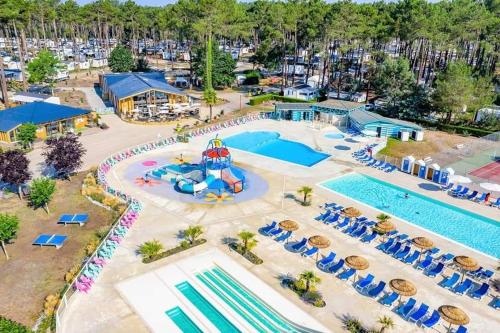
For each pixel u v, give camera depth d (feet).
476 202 142.61
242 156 184.34
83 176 156.97
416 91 247.50
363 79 346.13
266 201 138.10
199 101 292.20
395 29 278.46
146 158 178.81
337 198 142.41
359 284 91.66
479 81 235.20
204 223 121.39
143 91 247.29
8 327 62.08
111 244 105.40
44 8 496.64
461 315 77.20
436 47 299.58
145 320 80.59
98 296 87.35
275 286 92.17
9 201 135.03
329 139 213.46
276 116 250.98
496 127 219.00
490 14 307.58
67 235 113.70
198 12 301.63
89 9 506.48
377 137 217.56
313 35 290.97
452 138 217.15
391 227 114.52
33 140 191.31
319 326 80.02
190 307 85.35
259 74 377.91
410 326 80.74
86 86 343.67
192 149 192.24
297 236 115.03
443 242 115.44
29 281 93.30
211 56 306.76
